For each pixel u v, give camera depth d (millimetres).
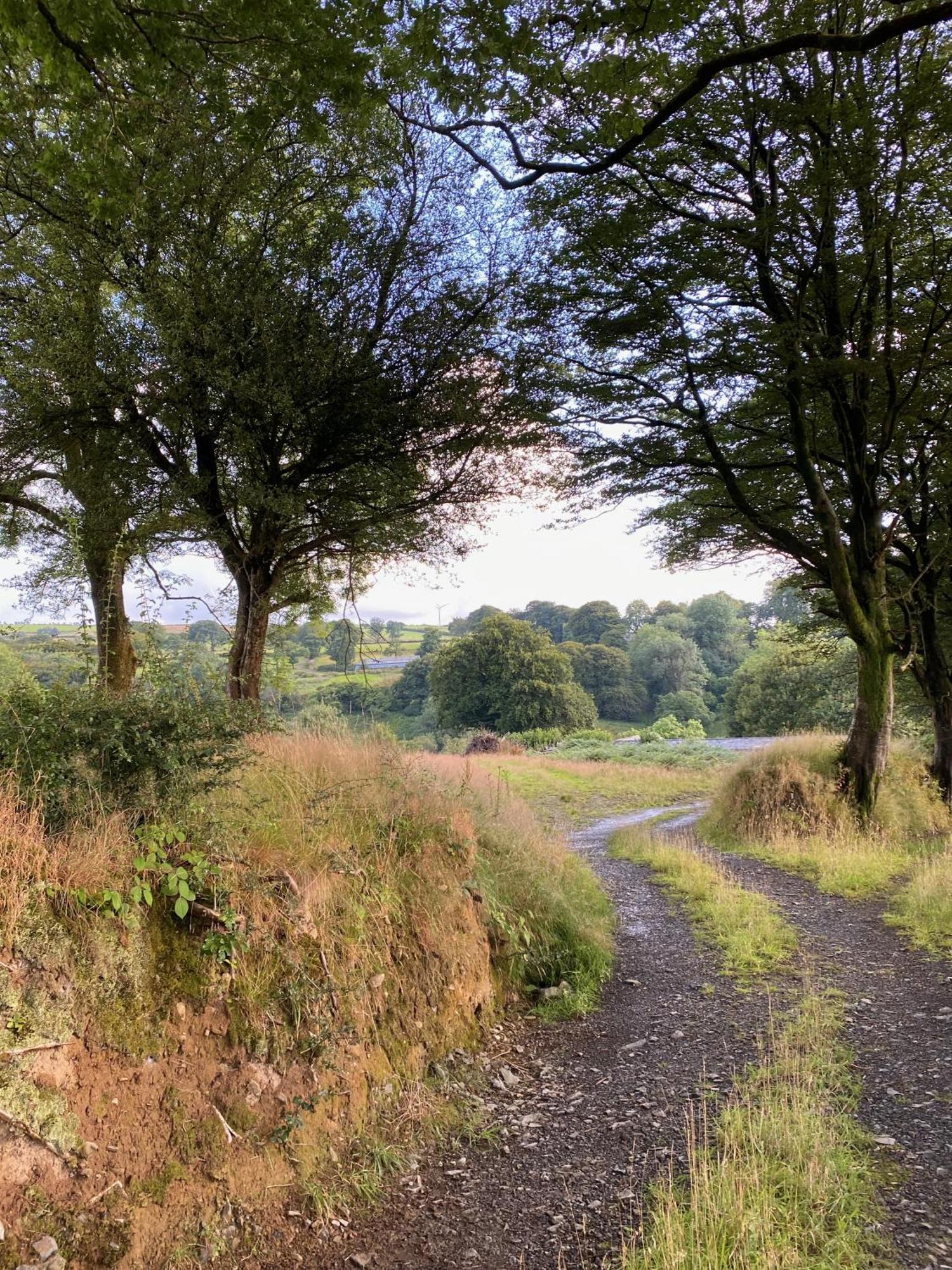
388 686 58375
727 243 9836
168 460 9562
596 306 10766
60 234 7996
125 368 7953
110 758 3623
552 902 6375
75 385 7832
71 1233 2484
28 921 2795
